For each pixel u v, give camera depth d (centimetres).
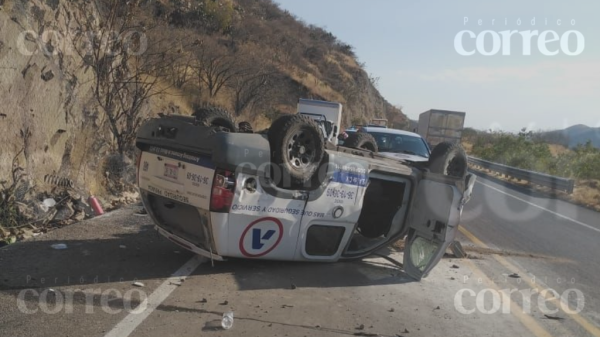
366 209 708
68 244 632
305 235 603
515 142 3347
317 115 2186
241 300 507
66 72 916
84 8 1012
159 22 1716
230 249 557
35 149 806
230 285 545
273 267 618
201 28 3259
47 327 410
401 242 819
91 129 997
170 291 510
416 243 666
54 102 864
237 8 5031
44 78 836
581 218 1465
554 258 861
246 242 563
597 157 2856
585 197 1959
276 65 3653
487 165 3023
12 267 532
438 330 487
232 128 672
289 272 608
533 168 3039
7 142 741
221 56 2600
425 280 642
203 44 2411
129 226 752
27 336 392
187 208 580
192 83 2459
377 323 487
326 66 6731
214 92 2595
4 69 739
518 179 2555
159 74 1572
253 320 462
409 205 673
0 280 493
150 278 542
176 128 572
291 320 471
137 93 1172
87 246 632
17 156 758
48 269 537
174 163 571
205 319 455
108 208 894
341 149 691
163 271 568
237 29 3972
